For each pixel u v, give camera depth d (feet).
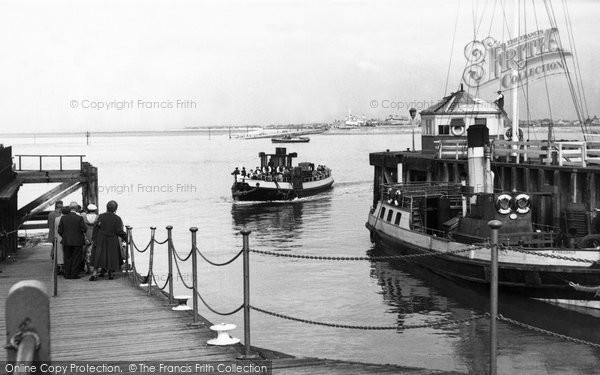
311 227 155.02
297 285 88.33
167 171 398.01
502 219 81.15
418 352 58.85
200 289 86.12
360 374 35.24
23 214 114.93
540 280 73.51
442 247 87.92
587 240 78.64
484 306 75.41
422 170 141.18
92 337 43.52
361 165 435.94
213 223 168.45
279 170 235.61
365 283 89.35
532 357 56.75
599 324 66.08
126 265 76.48
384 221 113.19
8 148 102.06
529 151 110.22
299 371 35.81
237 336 64.39
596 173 91.91
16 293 17.49
